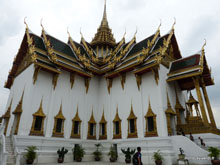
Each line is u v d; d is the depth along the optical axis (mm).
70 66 18375
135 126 16172
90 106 19828
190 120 14922
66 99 17719
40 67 15656
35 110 15047
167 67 17703
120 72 19094
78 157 15680
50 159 14180
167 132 14180
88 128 18656
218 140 13477
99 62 24156
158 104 15109
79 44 26766
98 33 30906
